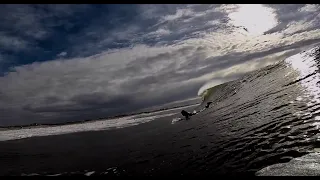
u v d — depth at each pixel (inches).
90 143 586.9
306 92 418.3
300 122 308.2
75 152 496.1
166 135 503.5
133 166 330.6
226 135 370.9
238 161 259.3
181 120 669.3
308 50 679.1
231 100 655.1
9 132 1153.4
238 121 429.1
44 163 423.8
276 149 257.9
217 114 565.3
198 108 837.2
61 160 434.6
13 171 388.2
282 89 502.0
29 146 647.1
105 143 556.7
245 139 321.7
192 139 409.1
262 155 255.1
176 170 281.9
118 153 427.2
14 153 554.3
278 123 334.3
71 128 1103.6
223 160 274.1
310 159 216.2
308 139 255.1
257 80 692.1
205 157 300.0
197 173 258.5
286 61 692.1
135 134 617.3
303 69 547.2
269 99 482.0
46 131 1071.0
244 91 669.3
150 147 425.1
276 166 223.1
